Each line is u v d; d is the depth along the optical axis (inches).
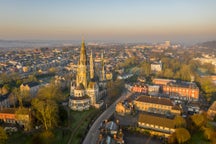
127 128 6899.6
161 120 6825.8
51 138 6028.5
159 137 6427.2
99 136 6230.3
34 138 5895.7
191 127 6678.2
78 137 6353.3
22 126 6929.1
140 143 6043.3
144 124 6934.1
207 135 6220.5
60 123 7086.6
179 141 5831.7
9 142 5925.2
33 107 7391.7
